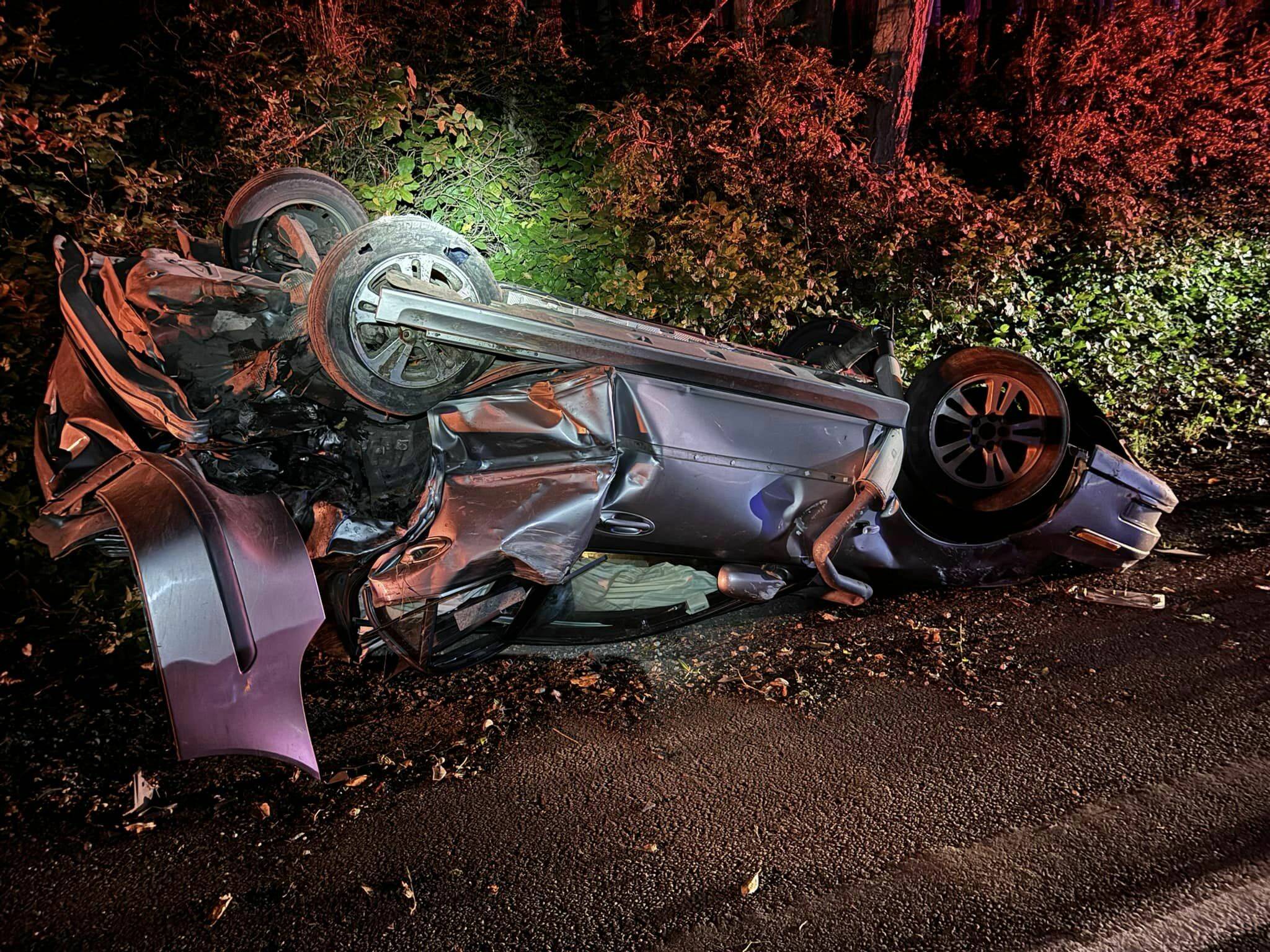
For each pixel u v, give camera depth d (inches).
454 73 294.8
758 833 107.8
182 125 248.1
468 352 129.6
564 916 95.7
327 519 122.9
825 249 324.5
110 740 131.7
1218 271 420.8
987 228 341.4
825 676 144.4
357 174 258.8
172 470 114.7
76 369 139.9
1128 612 163.0
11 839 110.3
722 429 139.6
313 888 101.2
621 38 349.4
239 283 138.0
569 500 126.2
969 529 177.3
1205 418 264.2
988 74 456.8
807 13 423.8
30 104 213.8
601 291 248.8
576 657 153.3
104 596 166.7
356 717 136.7
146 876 103.8
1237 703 131.1
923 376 166.7
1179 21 505.4
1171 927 90.6
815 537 153.3
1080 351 319.3
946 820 108.7
